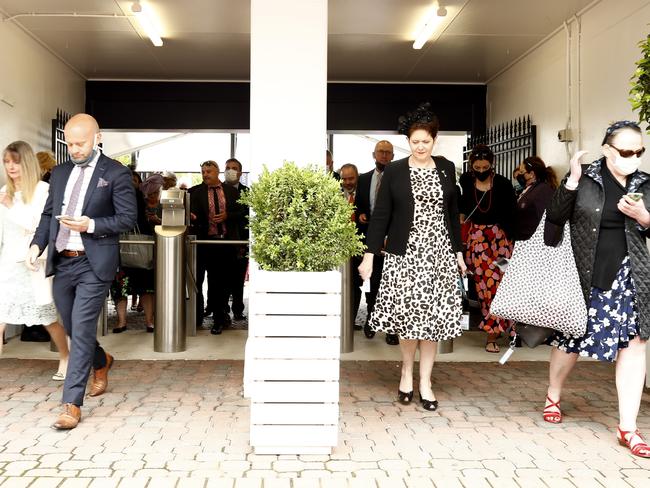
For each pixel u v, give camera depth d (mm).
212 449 3850
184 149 14898
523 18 8070
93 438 4008
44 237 4664
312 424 3781
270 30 4992
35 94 8914
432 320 4621
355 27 8609
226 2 7684
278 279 3764
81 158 4473
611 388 5441
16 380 5406
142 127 11383
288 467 3588
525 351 6996
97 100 11305
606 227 4125
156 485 3312
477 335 7945
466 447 3957
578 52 7871
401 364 6277
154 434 4098
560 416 4496
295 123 5000
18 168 5215
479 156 6844
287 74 4996
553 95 8625
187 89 11398
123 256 7504
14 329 7461
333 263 3885
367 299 7543
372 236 4777
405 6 7793
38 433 4094
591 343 4121
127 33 8789
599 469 3621
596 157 7426
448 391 5301
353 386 5410
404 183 4695
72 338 4320
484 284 6871
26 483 3312
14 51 8172
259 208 3926
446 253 4715
